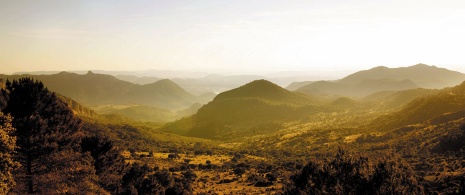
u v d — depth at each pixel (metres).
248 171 103.50
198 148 177.88
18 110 26.81
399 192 17.44
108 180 37.38
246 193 71.69
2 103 29.59
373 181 17.80
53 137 26.59
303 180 23.19
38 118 25.91
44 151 25.08
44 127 26.31
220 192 73.69
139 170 47.59
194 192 70.31
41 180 23.27
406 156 98.50
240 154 157.12
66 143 28.30
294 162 112.06
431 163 80.75
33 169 25.53
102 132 130.00
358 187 18.09
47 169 25.34
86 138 37.94
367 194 17.77
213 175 97.00
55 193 22.69
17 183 22.62
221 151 171.50
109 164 39.28
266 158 141.62
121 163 44.62
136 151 135.38
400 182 17.86
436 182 55.19
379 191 17.53
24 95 27.47
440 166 75.00
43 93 29.94
